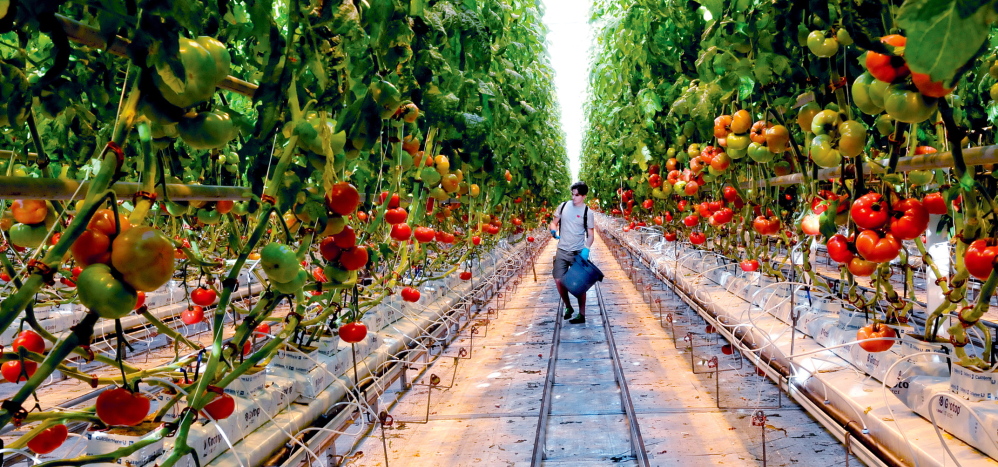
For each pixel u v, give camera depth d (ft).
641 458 9.60
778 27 9.03
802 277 14.49
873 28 6.79
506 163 22.48
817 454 9.83
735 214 17.70
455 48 11.16
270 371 9.58
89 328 3.13
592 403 13.37
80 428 9.93
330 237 6.15
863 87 6.10
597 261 52.65
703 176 16.72
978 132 8.93
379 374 12.04
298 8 4.65
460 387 14.33
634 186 30.71
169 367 6.43
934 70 2.18
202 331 17.69
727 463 9.71
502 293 31.35
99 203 3.04
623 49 20.84
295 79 4.88
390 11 6.10
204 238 18.13
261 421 8.05
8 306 2.72
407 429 11.46
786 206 19.51
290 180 5.24
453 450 10.37
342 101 5.84
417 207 10.25
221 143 3.92
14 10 3.19
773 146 10.30
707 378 14.49
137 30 3.21
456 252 23.88
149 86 3.44
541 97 27.81
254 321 5.27
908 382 8.54
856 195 7.55
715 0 10.84
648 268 33.91
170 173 7.00
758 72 9.98
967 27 2.10
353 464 9.88
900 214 6.39
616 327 21.44
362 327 8.96
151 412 7.34
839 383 9.62
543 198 50.52
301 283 5.14
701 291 19.67
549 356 16.87
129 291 3.09
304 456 8.45
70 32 3.67
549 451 10.87
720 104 13.94
